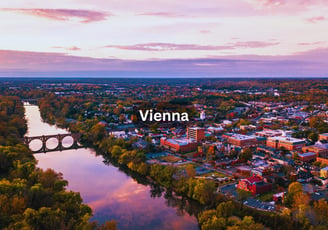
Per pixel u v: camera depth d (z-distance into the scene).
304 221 189.50
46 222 179.75
